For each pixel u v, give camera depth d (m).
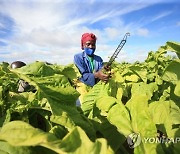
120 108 1.48
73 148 0.81
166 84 2.97
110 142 1.37
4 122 1.24
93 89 2.43
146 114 1.39
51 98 1.18
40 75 1.24
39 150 1.03
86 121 1.28
